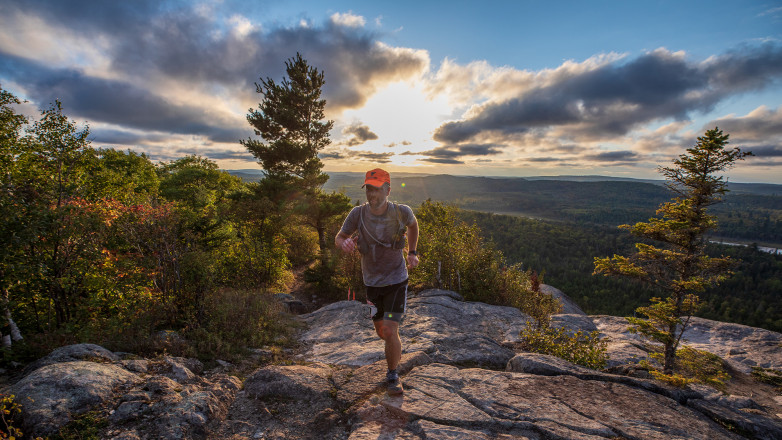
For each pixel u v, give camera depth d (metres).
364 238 2.58
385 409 2.50
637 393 2.98
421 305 8.15
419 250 13.89
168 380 2.87
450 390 2.84
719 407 3.20
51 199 6.64
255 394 2.89
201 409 2.48
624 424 2.43
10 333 5.63
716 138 4.23
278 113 21.95
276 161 22.02
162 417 2.32
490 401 2.67
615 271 5.09
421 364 3.65
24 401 2.31
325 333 6.27
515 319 7.90
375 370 3.30
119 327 5.28
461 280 11.51
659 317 4.67
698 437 2.34
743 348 7.28
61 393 2.42
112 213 7.14
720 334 8.05
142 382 2.83
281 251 16.89
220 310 6.21
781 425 2.97
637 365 4.89
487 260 11.88
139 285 6.68
